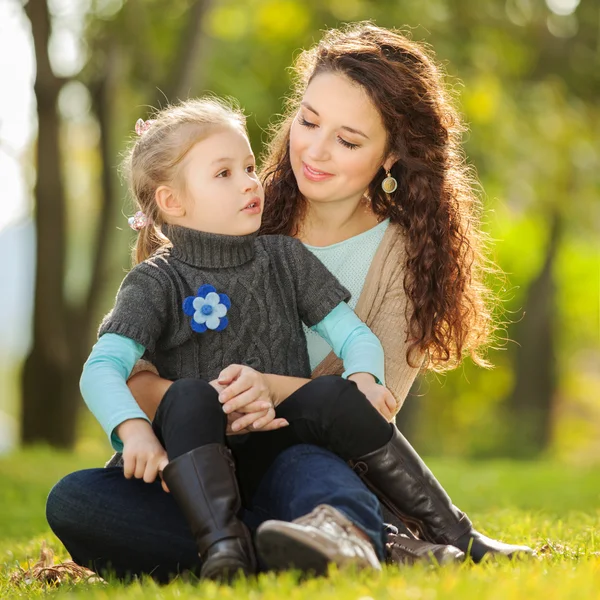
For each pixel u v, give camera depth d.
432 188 5.95
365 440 4.80
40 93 19.09
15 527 9.34
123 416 4.65
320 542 4.11
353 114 5.66
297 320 5.37
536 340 30.64
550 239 28.28
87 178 29.22
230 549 4.27
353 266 5.93
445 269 5.91
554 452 31.62
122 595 4.18
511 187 23.36
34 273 20.09
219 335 5.16
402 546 4.93
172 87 18.83
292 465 4.69
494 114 21.27
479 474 14.40
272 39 22.17
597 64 22.55
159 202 5.34
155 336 5.08
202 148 5.27
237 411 4.79
